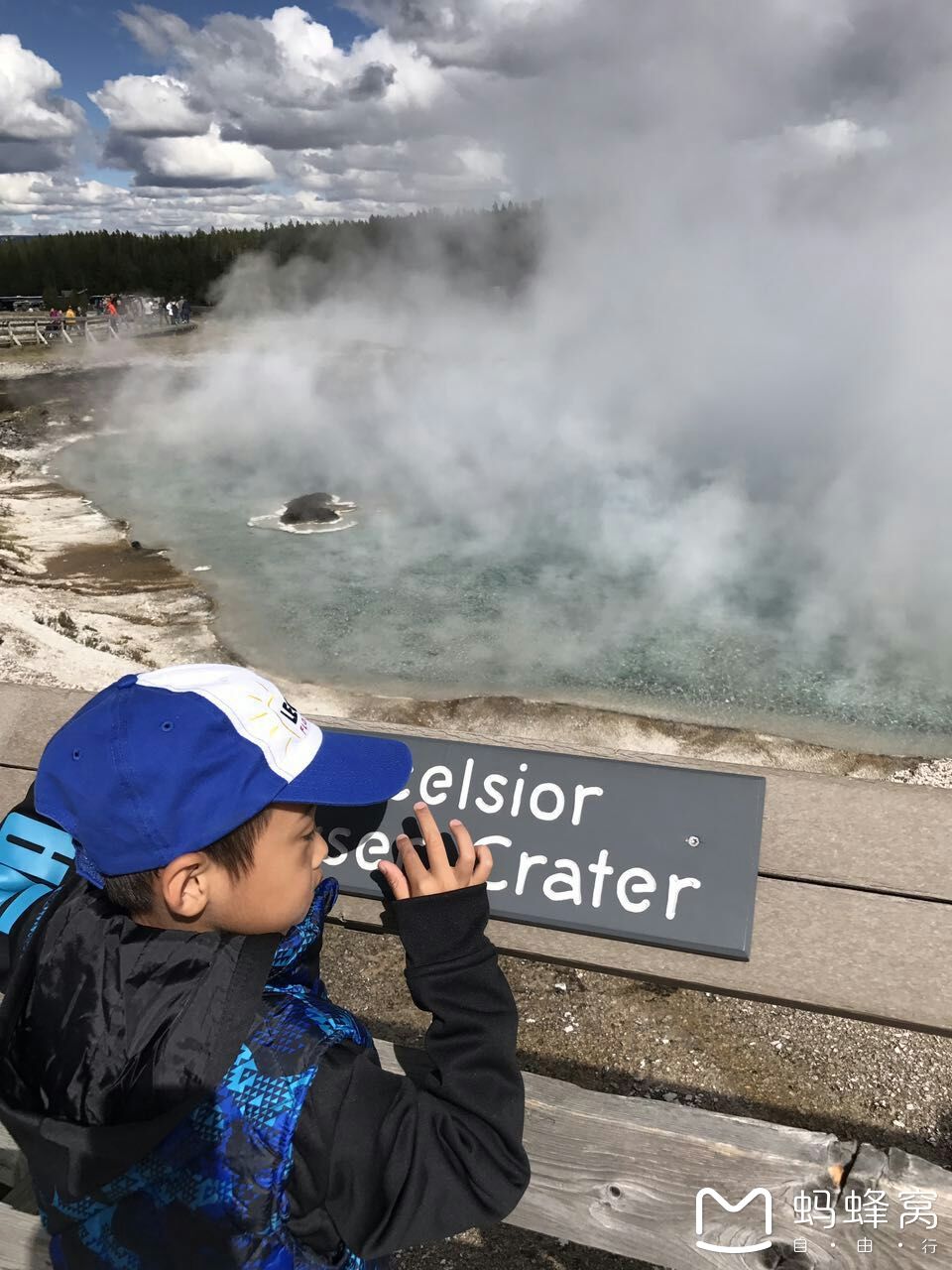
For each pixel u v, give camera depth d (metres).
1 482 14.45
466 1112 0.95
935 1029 1.36
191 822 0.85
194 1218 0.83
